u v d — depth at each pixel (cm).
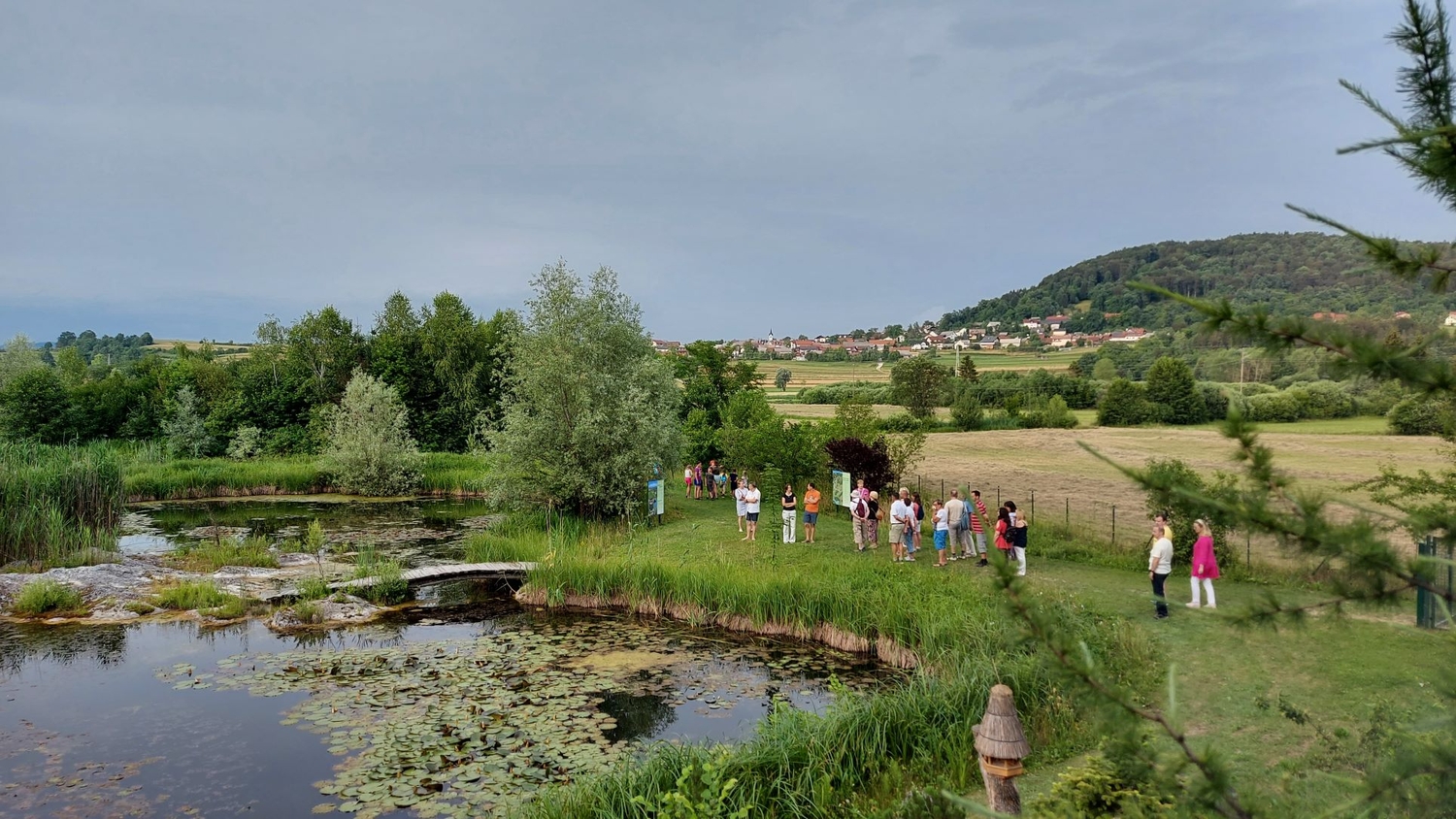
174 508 3903
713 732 1234
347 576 2250
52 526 2414
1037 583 1722
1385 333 302
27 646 1703
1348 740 771
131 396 6606
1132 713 326
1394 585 316
